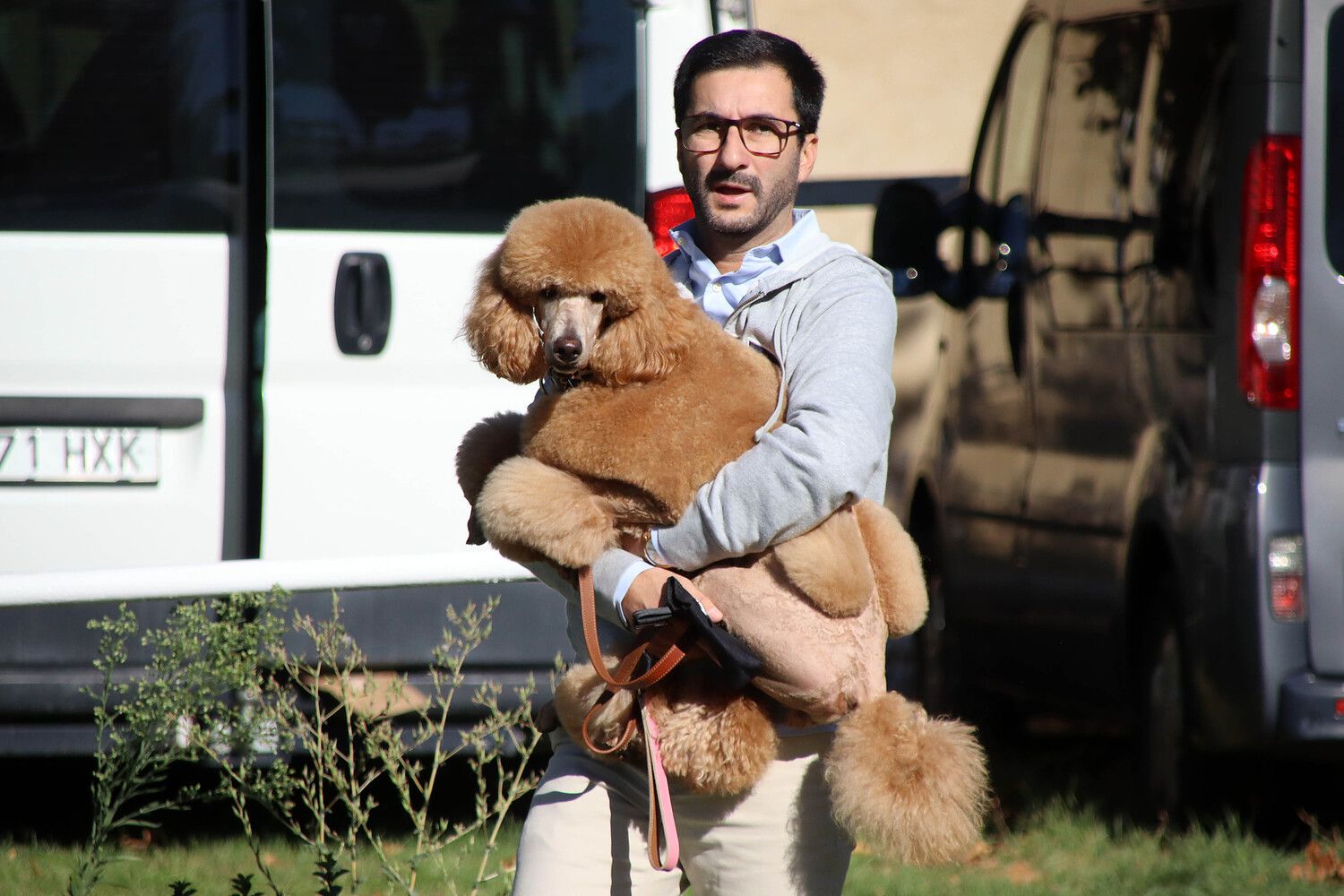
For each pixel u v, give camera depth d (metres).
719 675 7.96
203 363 15.05
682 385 8.02
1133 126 18.83
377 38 15.29
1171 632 17.20
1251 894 15.05
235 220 15.12
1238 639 15.83
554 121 15.52
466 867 15.31
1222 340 16.31
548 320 7.84
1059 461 19.75
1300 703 15.56
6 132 14.95
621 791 8.38
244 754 13.16
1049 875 15.92
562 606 15.33
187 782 18.89
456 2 15.39
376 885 14.93
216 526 14.99
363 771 14.18
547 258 7.79
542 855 8.35
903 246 22.66
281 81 15.12
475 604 14.98
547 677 15.27
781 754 8.17
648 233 8.12
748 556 8.01
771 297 8.66
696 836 8.30
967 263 23.64
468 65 15.43
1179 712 17.06
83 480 14.93
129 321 14.99
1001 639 21.64
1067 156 20.73
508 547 8.02
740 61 8.93
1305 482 15.80
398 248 15.23
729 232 8.96
